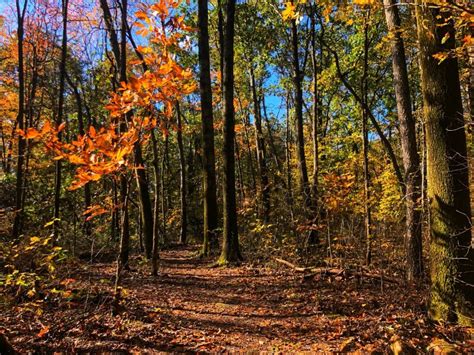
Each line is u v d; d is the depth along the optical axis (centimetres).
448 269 466
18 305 461
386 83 1380
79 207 1625
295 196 1094
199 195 2483
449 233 466
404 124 722
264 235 1043
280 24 1442
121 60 933
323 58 1717
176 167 2795
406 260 703
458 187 464
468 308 453
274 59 1653
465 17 370
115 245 1335
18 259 497
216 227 1146
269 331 511
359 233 870
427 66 482
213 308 620
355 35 1248
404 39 686
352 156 1509
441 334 427
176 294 705
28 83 1716
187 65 1392
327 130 1948
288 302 647
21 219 991
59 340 418
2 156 1953
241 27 1518
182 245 1678
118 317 511
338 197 889
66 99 2100
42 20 1325
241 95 2241
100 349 404
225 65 1009
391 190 1218
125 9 917
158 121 565
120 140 432
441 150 473
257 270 877
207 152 1141
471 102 732
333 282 748
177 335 478
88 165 395
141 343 436
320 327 519
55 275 505
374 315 552
